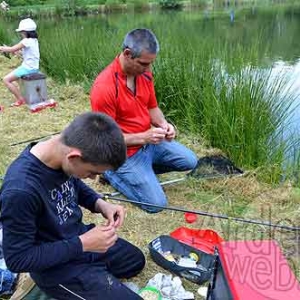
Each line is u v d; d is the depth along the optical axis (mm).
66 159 1526
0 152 3500
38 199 1575
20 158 1600
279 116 3539
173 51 4348
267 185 3068
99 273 1830
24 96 4641
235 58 3867
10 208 1529
